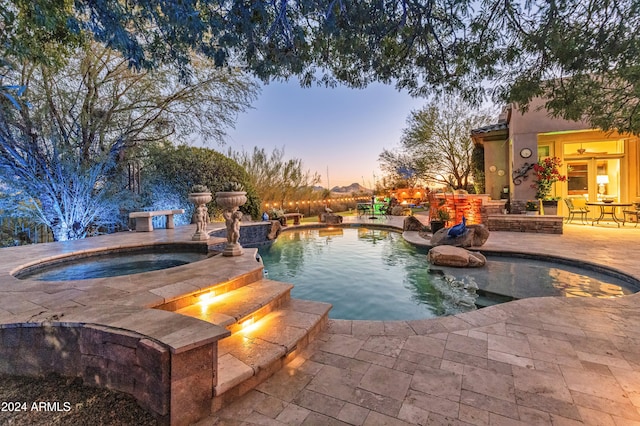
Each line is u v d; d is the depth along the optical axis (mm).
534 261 6191
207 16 2438
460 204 9289
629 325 3053
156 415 1709
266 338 2566
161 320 2027
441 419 1788
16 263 4219
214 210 10773
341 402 1960
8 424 1651
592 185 10336
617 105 3965
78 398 1857
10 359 2076
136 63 2748
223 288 3236
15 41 3699
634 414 1805
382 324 3199
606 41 2762
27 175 6605
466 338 2850
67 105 7273
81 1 2330
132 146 8789
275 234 10320
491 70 3381
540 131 9641
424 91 3746
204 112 9477
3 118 5992
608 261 5344
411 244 8297
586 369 2295
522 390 2053
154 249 5812
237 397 2008
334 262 6930
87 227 7711
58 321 2018
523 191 9945
